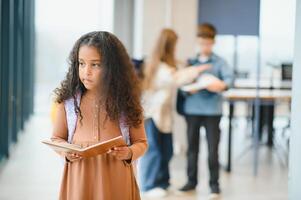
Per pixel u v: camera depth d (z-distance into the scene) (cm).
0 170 567
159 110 464
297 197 281
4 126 620
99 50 213
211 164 481
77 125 220
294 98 284
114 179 217
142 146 223
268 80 746
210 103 470
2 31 604
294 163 285
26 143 733
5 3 601
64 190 220
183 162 649
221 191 503
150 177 477
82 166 215
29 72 941
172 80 456
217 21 627
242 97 578
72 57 220
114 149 208
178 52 713
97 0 928
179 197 477
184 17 715
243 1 613
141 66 461
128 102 219
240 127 999
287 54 802
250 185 533
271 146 760
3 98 614
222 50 802
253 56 826
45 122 947
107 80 214
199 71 460
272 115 750
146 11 716
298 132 279
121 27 887
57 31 1005
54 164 602
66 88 221
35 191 484
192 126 482
